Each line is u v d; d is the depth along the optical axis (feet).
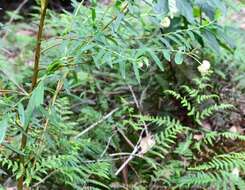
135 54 4.77
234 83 8.18
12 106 4.60
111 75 8.22
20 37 10.43
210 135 6.61
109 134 7.11
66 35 5.19
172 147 7.23
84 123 7.55
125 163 6.62
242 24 9.64
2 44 5.73
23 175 5.28
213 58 8.08
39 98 4.28
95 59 4.68
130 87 7.79
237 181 5.80
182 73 7.91
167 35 5.32
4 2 16.66
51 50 6.54
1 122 4.36
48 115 4.59
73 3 6.13
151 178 6.61
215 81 7.98
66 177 6.04
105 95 8.21
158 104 7.97
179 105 7.86
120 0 5.02
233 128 7.48
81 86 8.26
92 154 6.53
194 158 6.73
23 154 4.81
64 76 5.17
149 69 8.05
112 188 6.48
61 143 5.73
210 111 6.93
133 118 7.84
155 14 5.52
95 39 4.85
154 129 7.64
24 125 4.32
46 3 4.68
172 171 6.45
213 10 5.22
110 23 5.01
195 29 5.38
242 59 7.88
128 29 5.10
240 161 5.92
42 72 6.15
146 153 7.07
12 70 8.14
